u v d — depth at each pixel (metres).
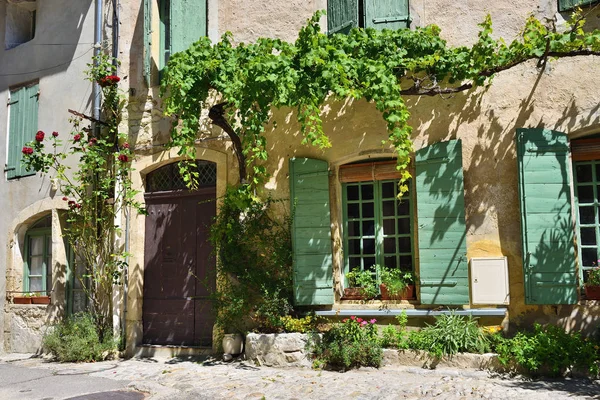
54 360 9.08
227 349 7.95
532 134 7.27
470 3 7.80
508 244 7.34
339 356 7.11
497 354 6.73
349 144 8.03
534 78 7.42
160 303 9.05
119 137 9.34
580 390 5.86
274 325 7.73
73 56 10.55
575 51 6.86
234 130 8.57
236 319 8.06
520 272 7.26
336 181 8.18
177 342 8.86
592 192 7.36
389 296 7.73
